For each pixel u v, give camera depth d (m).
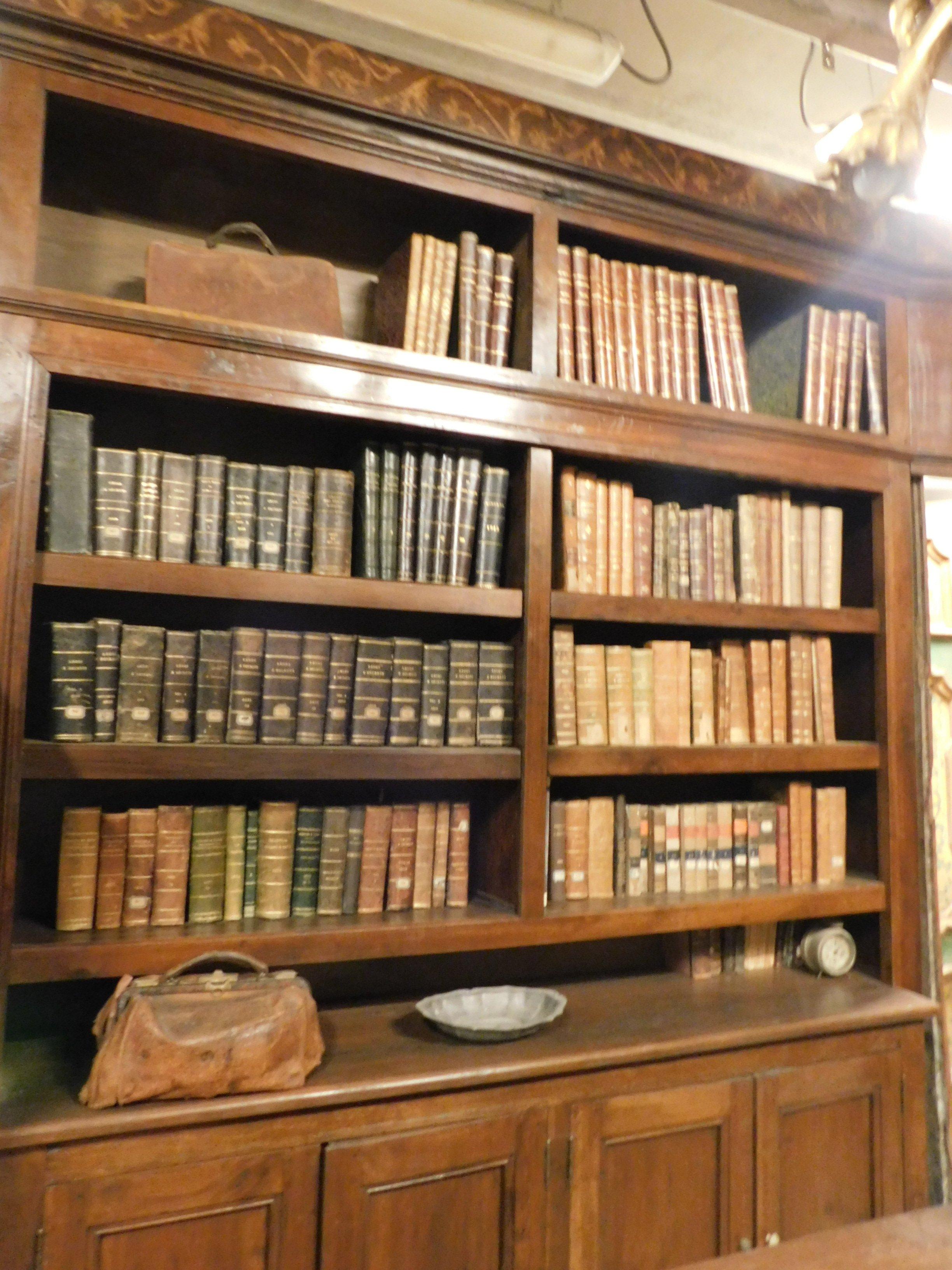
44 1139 1.42
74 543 1.68
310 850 1.88
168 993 1.58
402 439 2.02
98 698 1.71
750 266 2.28
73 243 2.04
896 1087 2.08
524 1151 1.73
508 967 2.30
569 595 2.03
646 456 2.11
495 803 2.11
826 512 2.39
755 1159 1.92
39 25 1.63
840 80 2.54
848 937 2.33
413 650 1.95
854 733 2.47
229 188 1.97
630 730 2.14
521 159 1.99
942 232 2.46
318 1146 1.58
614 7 2.27
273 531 1.83
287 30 1.79
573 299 2.10
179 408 1.95
